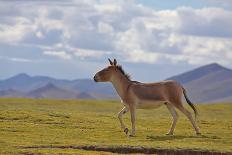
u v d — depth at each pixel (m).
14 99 163.00
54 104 152.00
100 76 73.94
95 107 150.50
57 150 61.78
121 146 64.50
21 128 77.56
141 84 73.50
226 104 171.62
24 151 60.53
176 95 72.88
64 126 81.19
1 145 63.78
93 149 64.31
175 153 63.22
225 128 86.56
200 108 152.50
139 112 128.38
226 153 63.16
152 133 76.81
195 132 78.62
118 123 88.38
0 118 87.06
